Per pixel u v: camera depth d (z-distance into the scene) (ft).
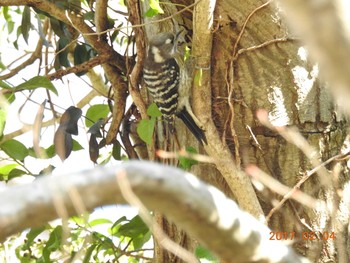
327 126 26.40
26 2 31.40
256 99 26.63
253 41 26.66
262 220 25.26
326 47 9.63
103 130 33.22
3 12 39.17
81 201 13.71
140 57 30.94
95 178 13.78
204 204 14.84
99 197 13.88
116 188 13.87
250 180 26.13
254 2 26.45
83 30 31.60
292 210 25.95
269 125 26.17
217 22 26.68
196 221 15.05
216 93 27.12
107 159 33.88
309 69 26.45
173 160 29.58
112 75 32.48
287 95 26.43
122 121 32.89
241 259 16.03
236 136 26.37
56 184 13.57
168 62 30.09
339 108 26.58
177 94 29.35
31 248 33.86
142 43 30.81
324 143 26.32
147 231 29.63
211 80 27.17
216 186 27.04
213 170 27.20
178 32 30.01
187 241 27.58
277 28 26.37
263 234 16.14
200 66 26.84
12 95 28.09
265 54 26.58
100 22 31.50
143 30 30.94
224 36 26.81
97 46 31.81
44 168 29.35
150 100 32.50
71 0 32.50
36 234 30.50
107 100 35.32
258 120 26.58
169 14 29.25
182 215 14.88
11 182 30.94
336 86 9.81
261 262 16.15
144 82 32.53
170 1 28.78
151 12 26.99
